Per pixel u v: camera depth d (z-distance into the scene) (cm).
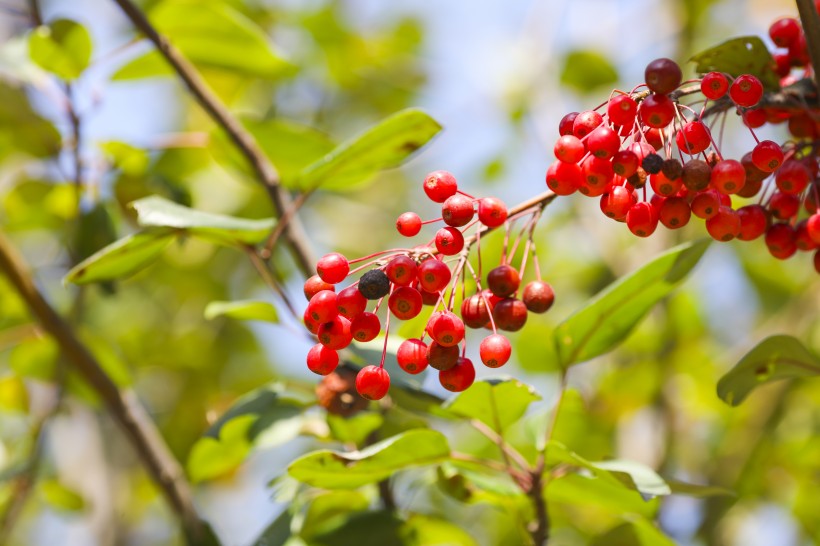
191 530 79
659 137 64
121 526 109
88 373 81
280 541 73
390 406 75
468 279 72
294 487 74
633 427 111
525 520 72
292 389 77
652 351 116
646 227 63
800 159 67
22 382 95
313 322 63
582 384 115
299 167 86
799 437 114
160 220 70
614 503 72
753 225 66
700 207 63
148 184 85
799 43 68
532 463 88
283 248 107
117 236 85
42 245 116
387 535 74
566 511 100
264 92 117
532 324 112
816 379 112
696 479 106
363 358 71
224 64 87
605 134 62
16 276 80
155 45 80
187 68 80
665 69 62
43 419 88
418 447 69
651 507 72
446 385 64
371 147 72
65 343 80
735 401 70
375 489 77
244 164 83
